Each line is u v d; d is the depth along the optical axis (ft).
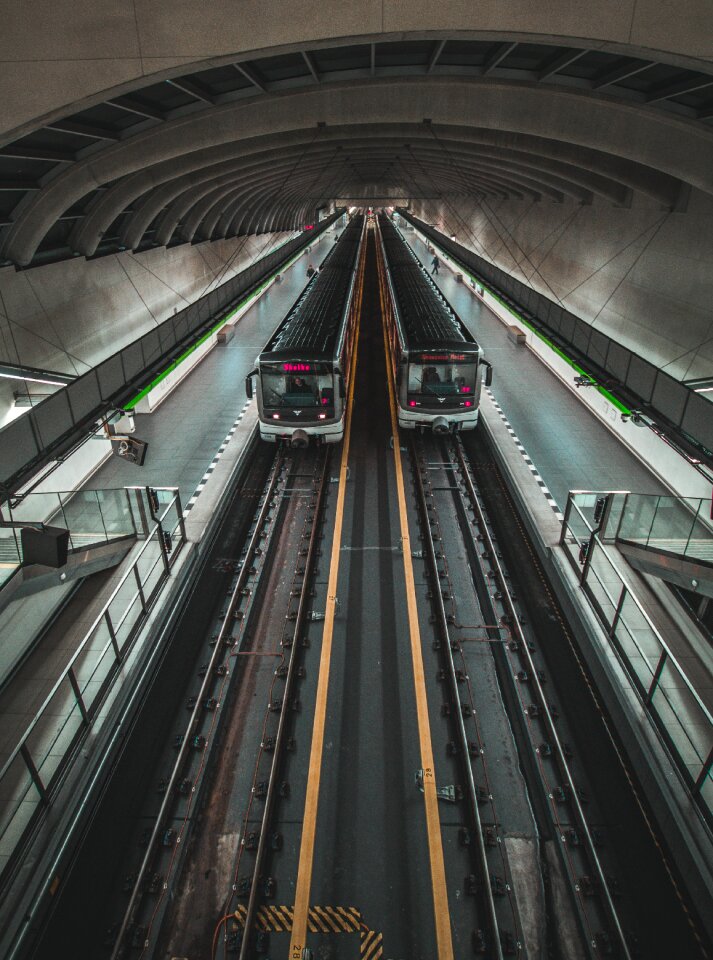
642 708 25.75
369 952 19.21
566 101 37.76
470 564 38.47
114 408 36.29
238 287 69.10
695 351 42.27
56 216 39.34
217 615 34.19
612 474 49.85
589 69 31.37
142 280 66.69
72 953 19.22
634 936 19.74
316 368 48.70
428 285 74.23
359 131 57.06
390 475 49.70
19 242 39.40
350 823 23.03
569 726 27.22
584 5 22.49
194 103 36.14
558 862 21.88
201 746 26.00
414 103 41.50
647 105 32.22
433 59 31.91
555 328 48.14
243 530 42.80
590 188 55.26
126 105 31.53
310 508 44.83
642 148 36.04
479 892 20.81
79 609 33.32
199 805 23.84
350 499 45.98
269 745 26.08
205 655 31.24
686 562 30.37
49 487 42.65
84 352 51.01
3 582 25.86
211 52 22.98
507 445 54.65
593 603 32.58
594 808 23.68
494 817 23.29
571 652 31.55
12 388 40.57
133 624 30.83
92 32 22.34
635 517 35.53
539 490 46.62
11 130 24.21
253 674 30.01
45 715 25.68
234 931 19.79
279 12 22.33
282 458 52.75
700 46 23.02
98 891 20.88
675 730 24.88
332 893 20.80
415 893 20.83
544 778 24.76
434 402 52.06
